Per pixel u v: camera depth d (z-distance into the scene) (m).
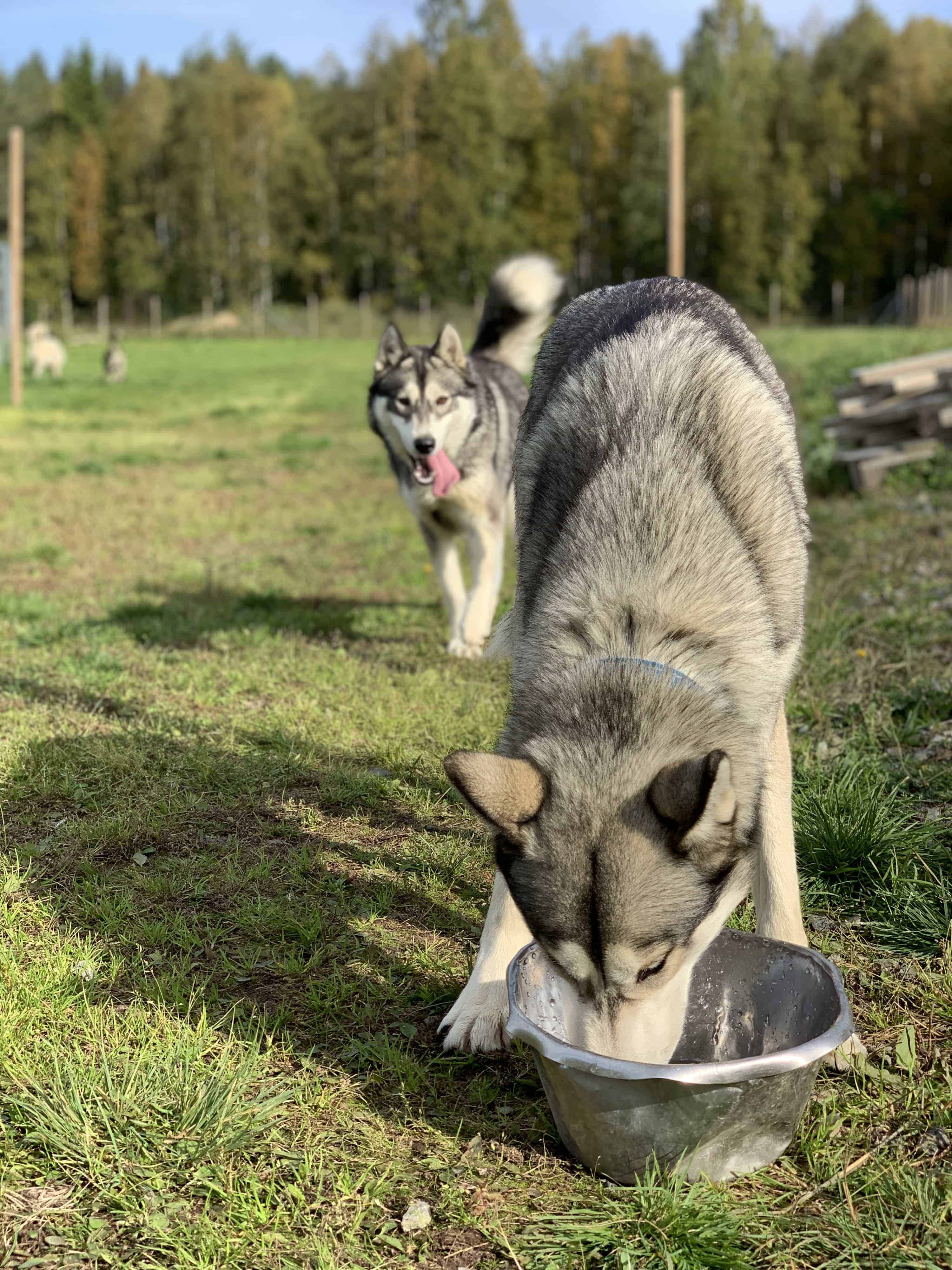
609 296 3.42
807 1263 2.02
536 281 7.21
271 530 9.97
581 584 2.48
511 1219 2.13
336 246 73.19
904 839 3.45
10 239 21.27
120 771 4.23
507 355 7.40
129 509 10.84
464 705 4.96
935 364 10.20
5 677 5.37
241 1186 2.20
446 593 6.37
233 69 77.12
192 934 3.11
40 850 3.65
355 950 3.11
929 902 3.18
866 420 9.88
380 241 69.62
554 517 2.71
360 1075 2.57
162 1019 2.72
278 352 47.12
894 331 33.78
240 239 70.31
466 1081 2.59
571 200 68.88
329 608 7.05
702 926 2.21
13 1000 2.74
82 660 5.64
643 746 2.15
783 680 2.59
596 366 2.87
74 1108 2.33
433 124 68.81
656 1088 2.04
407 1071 2.57
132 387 27.69
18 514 10.37
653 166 64.44
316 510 11.01
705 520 2.49
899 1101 2.44
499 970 2.75
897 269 64.38
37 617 6.64
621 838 2.07
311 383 29.36
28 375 29.94
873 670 5.13
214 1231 2.06
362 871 3.58
